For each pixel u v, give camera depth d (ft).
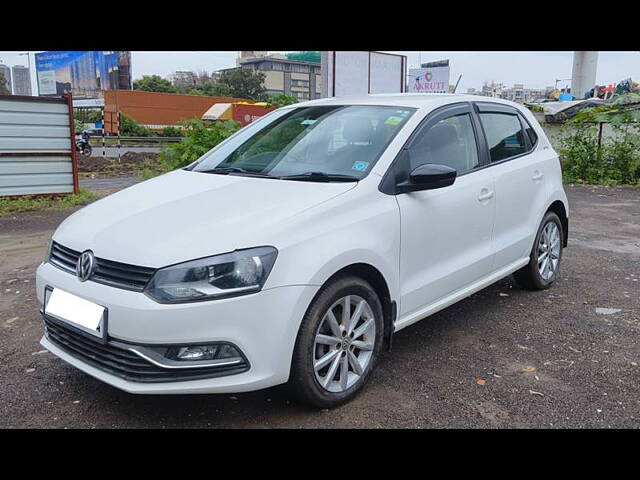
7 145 36.60
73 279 11.23
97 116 148.77
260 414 11.56
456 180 14.85
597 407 11.93
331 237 11.34
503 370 13.61
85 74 210.79
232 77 293.64
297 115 16.24
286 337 10.56
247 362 10.35
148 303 9.96
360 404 11.96
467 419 11.44
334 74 45.91
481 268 15.69
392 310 12.84
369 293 12.12
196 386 10.12
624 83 91.40
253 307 10.23
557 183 19.38
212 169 14.93
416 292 13.48
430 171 12.76
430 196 13.76
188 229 10.81
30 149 37.55
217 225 10.85
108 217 12.00
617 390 12.66
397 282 12.90
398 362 13.99
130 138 106.63
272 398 12.20
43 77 217.97
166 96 136.56
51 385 12.75
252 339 10.28
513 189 16.88
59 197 39.17
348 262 11.45
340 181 12.65
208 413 11.60
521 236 17.52
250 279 10.23
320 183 12.62
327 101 16.72
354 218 11.91
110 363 10.63
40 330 15.97
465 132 15.79
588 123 50.55
